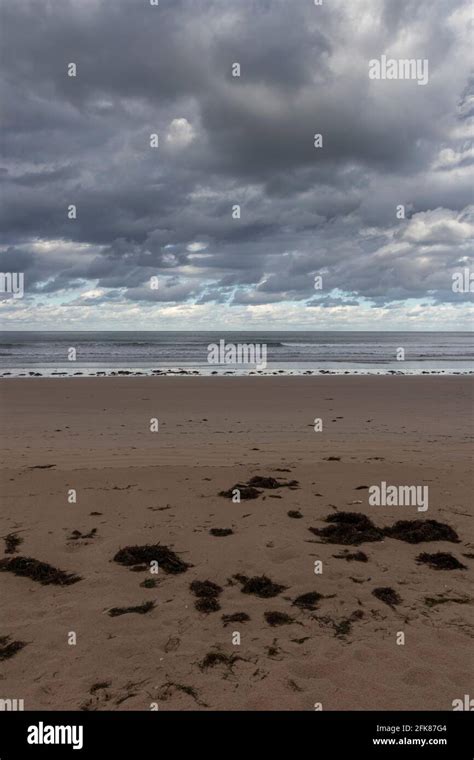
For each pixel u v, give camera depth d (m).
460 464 8.73
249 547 5.37
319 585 4.70
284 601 4.45
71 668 3.57
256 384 22.44
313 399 17.88
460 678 3.52
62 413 14.60
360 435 11.59
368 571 4.98
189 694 3.36
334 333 158.38
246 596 4.53
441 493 7.02
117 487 7.08
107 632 3.98
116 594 4.52
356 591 4.62
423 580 4.84
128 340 81.56
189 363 40.06
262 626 4.09
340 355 50.41
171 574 4.87
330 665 3.63
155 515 6.16
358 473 7.86
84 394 18.78
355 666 3.62
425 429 12.44
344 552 5.35
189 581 4.75
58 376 26.69
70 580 4.75
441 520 6.14
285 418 13.98
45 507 6.33
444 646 3.84
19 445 10.30
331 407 16.09
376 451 9.88
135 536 5.59
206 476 7.62
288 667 3.61
